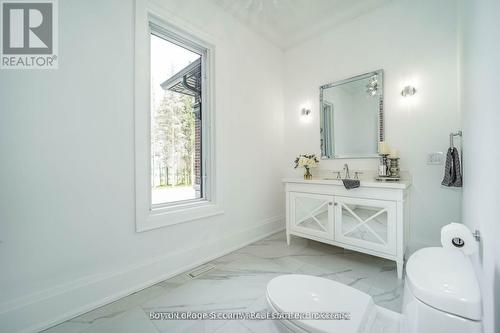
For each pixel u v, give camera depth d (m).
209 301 1.51
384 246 1.81
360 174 2.44
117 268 1.58
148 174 1.77
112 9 1.56
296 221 2.40
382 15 2.28
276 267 1.98
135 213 1.67
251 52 2.67
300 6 2.33
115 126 1.58
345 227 2.04
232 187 2.42
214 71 2.25
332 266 1.97
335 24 2.59
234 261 2.12
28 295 1.25
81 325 1.31
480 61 0.99
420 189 2.06
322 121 2.74
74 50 1.41
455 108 1.89
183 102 2.18
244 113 2.58
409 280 0.78
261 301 1.50
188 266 1.98
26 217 1.25
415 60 2.09
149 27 1.87
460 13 1.75
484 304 0.88
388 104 2.24
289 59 3.09
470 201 1.33
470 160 1.31
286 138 3.14
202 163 2.28
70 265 1.39
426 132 2.03
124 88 1.62
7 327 1.19
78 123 1.43
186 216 1.97
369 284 1.68
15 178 1.23
